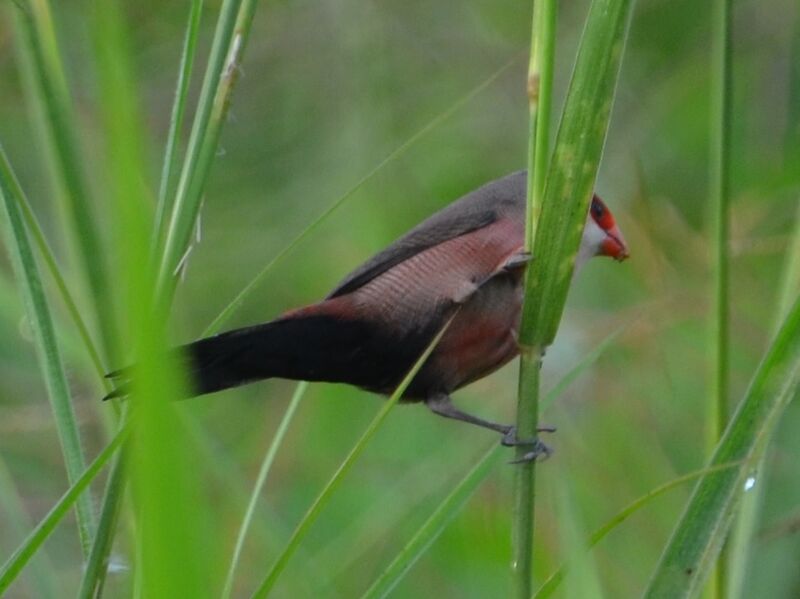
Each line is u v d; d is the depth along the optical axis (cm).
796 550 757
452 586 853
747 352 1038
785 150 1213
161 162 1175
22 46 513
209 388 571
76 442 488
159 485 267
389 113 1238
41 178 1141
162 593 274
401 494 851
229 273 1220
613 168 1248
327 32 1262
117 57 255
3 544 853
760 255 1085
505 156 1273
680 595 459
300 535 441
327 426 1047
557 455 880
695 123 1268
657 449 955
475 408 1028
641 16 1320
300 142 1258
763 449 461
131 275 255
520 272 630
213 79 466
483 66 1304
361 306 609
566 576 511
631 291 1112
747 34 1285
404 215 1225
